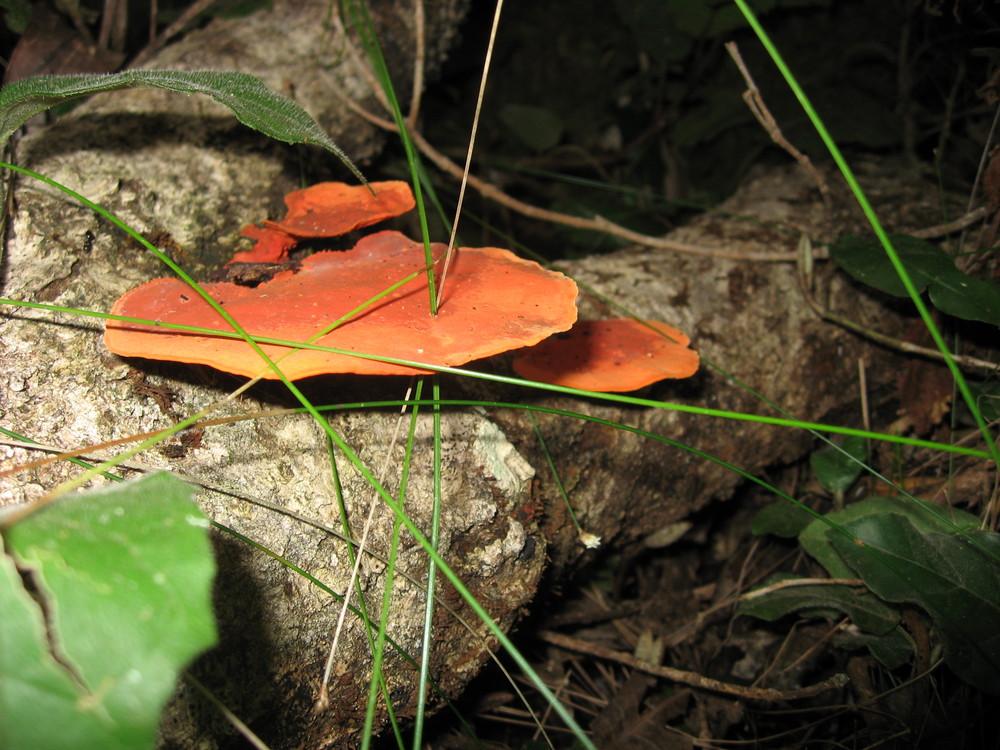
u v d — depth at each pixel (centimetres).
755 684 18
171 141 17
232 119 18
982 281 17
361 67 21
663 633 20
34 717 8
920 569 16
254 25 21
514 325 13
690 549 22
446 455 14
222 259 17
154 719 8
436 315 13
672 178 34
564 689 19
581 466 17
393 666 14
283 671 12
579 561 18
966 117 26
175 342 12
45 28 21
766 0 29
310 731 13
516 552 14
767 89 32
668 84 34
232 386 14
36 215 15
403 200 16
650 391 18
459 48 36
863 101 29
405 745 16
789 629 19
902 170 25
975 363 19
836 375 21
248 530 12
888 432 22
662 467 18
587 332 17
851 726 17
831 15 32
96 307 14
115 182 16
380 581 13
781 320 20
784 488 22
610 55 37
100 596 8
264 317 13
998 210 19
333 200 16
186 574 9
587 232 29
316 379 14
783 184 24
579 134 37
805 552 21
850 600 17
